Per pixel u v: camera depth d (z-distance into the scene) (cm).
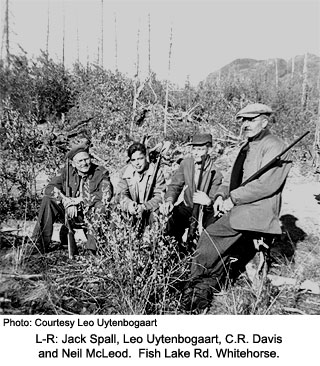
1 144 625
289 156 381
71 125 1076
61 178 466
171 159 886
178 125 1084
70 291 387
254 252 424
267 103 1153
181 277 394
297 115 1069
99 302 375
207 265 395
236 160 404
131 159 435
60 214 468
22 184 589
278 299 395
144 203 421
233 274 434
